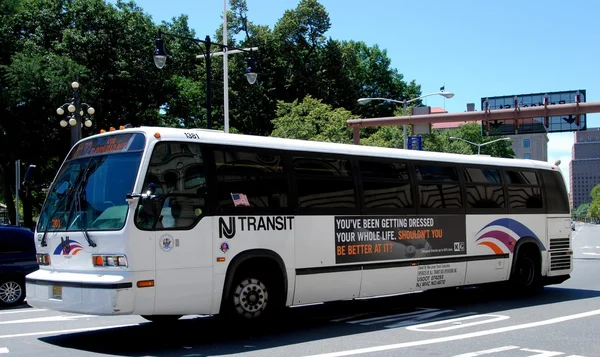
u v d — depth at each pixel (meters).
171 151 8.63
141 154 8.41
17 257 14.12
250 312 9.30
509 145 85.75
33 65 35.03
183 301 8.45
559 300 13.49
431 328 9.93
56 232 8.84
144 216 8.14
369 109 68.44
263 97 59.66
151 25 46.75
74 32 41.72
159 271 8.19
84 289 8.09
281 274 9.66
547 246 14.69
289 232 9.76
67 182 9.16
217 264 8.81
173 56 50.03
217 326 10.35
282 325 10.35
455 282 12.52
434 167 12.45
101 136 9.09
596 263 24.84
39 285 8.77
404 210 11.62
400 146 51.56
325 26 65.19
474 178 13.23
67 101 35.78
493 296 14.34
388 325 10.27
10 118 35.50
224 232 8.95
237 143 9.42
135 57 44.41
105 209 8.38
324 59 64.94
